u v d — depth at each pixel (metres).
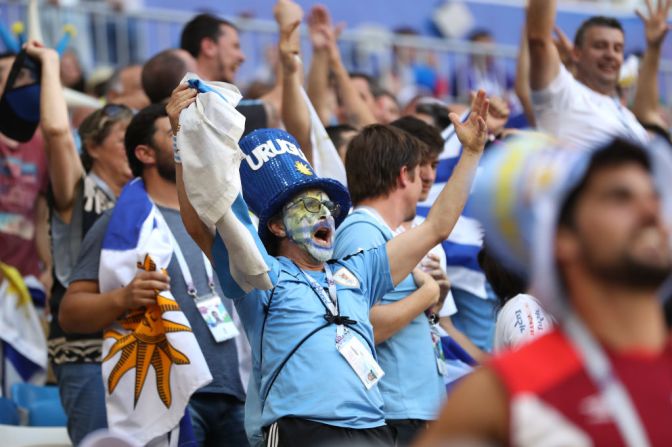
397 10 38.28
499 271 15.02
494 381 6.74
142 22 31.92
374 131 15.82
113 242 15.96
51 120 17.73
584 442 6.51
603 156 6.97
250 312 13.38
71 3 31.53
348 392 12.92
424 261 16.48
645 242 6.77
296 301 13.29
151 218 16.19
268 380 13.15
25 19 30.17
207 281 16.41
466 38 38.94
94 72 31.05
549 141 7.31
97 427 16.55
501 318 14.68
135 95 24.53
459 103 35.06
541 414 6.57
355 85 25.80
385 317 14.36
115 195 18.55
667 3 24.53
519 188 6.98
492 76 35.62
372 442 12.89
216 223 12.16
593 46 23.22
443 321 17.89
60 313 16.12
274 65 32.19
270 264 13.16
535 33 20.75
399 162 15.54
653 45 24.59
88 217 17.67
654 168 6.96
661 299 7.28
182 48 23.73
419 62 35.00
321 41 24.06
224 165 12.13
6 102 18.25
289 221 13.77
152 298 15.29
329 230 13.88
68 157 17.77
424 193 17.66
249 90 26.33
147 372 15.27
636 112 24.64
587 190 6.92
